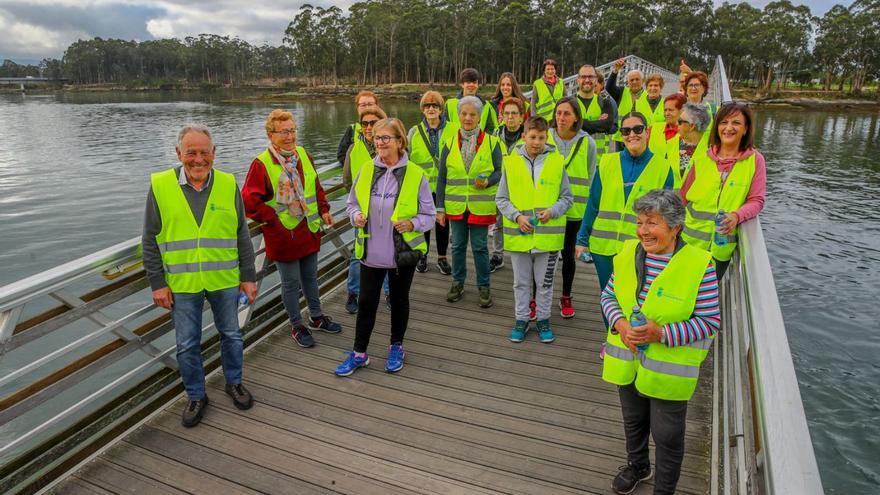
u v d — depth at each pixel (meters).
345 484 2.69
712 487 2.59
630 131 3.39
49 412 6.06
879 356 7.65
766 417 1.34
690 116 4.29
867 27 69.38
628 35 76.31
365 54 96.62
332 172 5.05
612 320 2.23
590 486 2.65
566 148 4.46
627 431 2.51
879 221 15.00
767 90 73.62
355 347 3.73
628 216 3.54
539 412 3.25
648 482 2.67
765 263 2.29
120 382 3.13
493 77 87.69
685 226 3.69
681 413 2.20
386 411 3.29
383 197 3.47
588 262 5.91
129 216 15.52
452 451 2.92
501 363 3.83
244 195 3.64
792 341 8.16
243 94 105.62
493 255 5.65
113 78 147.50
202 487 2.68
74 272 2.67
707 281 2.07
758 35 71.88
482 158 4.41
